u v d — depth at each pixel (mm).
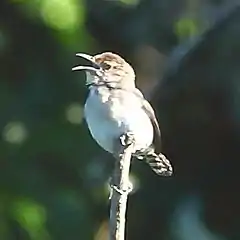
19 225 15195
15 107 16250
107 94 10953
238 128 16734
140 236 16922
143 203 16922
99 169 16312
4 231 15070
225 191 17203
